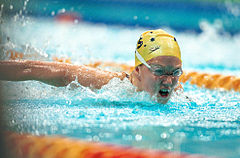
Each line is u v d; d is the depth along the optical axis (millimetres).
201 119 7531
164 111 8250
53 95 9430
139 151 5086
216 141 5715
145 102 8883
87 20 33406
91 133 6062
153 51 8562
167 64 8367
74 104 8641
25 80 8758
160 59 8391
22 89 9094
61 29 26344
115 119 7219
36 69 8844
